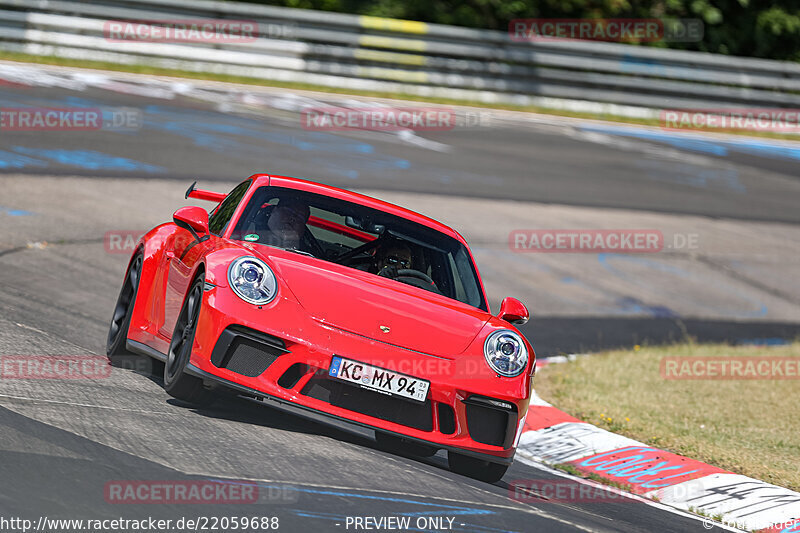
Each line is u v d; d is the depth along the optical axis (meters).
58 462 13.82
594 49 87.12
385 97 79.38
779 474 24.72
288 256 20.38
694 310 49.66
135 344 22.09
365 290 19.61
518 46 85.06
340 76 79.75
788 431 30.77
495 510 16.11
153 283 22.50
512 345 19.66
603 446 26.05
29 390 18.03
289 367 17.95
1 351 21.70
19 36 72.31
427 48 82.25
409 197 55.66
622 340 42.38
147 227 42.38
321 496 14.55
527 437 26.94
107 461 14.28
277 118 67.50
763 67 91.81
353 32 80.62
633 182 69.94
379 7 101.88
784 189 76.06
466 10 104.19
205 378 17.98
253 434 17.81
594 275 51.22
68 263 35.09
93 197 45.09
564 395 31.83
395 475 17.17
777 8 113.62
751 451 27.36
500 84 84.62
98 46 73.94
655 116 89.12
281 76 78.31
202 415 18.59
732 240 62.47
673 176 73.62
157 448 15.45
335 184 54.84
